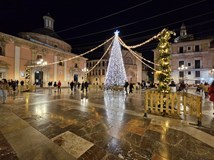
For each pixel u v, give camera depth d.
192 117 6.12
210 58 34.31
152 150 3.37
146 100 6.23
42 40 31.83
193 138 4.03
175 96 6.24
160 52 7.96
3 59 21.84
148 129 4.68
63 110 7.27
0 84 9.18
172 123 5.30
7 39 22.42
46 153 3.22
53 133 4.29
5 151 3.28
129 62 49.16
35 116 6.06
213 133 4.39
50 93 16.34
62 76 32.66
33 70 26.02
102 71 49.00
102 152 3.28
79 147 3.49
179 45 38.31
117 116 6.21
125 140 3.87
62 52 32.25
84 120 5.59
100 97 12.88
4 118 5.72
